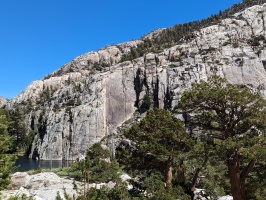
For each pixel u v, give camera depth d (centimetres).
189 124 2350
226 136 2131
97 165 4141
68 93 13525
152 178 2667
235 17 13888
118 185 2534
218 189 3228
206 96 2066
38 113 13725
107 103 11981
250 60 10969
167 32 19412
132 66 12862
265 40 11888
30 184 3384
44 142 11894
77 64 18275
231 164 2039
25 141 12538
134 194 2375
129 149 2588
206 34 12900
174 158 2383
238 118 2092
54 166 8925
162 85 11394
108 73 12738
